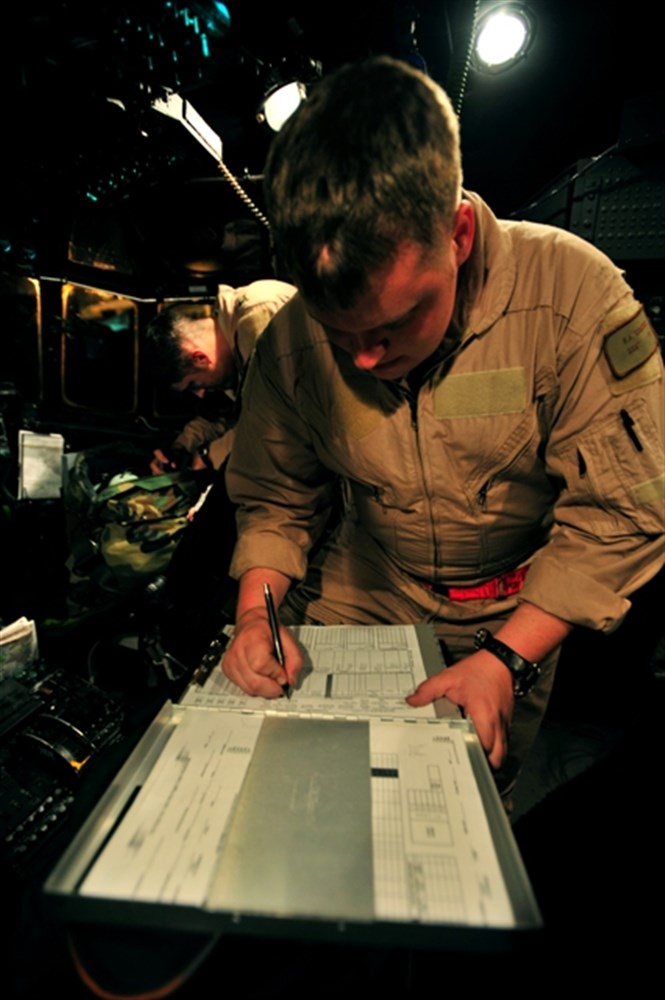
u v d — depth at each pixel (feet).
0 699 4.09
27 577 6.54
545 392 2.65
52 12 3.03
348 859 1.47
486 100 7.96
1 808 3.37
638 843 1.96
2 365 7.13
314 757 1.87
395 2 5.37
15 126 4.15
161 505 6.26
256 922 1.31
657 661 6.00
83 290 7.57
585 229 7.34
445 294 2.03
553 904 1.85
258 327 5.61
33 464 6.40
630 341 2.41
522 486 3.05
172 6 3.12
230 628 2.89
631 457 2.45
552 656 3.61
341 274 1.73
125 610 6.61
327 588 3.99
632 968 1.65
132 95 3.82
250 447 3.31
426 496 3.02
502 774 3.91
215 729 2.02
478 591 3.54
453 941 1.28
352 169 1.63
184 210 7.72
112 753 1.96
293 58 5.22
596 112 9.18
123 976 1.27
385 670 2.52
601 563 2.55
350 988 1.51
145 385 8.57
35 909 1.58
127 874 1.42
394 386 2.68
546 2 8.09
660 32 8.23
